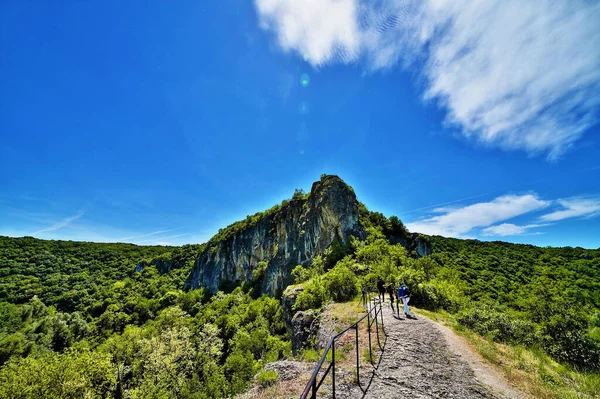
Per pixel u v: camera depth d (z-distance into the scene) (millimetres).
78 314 71562
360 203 82000
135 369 29672
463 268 56438
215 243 118188
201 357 31781
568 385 7945
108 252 137750
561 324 12242
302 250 66938
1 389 19703
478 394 6961
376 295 22859
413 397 6715
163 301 89125
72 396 20875
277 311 48281
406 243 68625
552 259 57375
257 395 8031
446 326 13875
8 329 58750
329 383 7625
